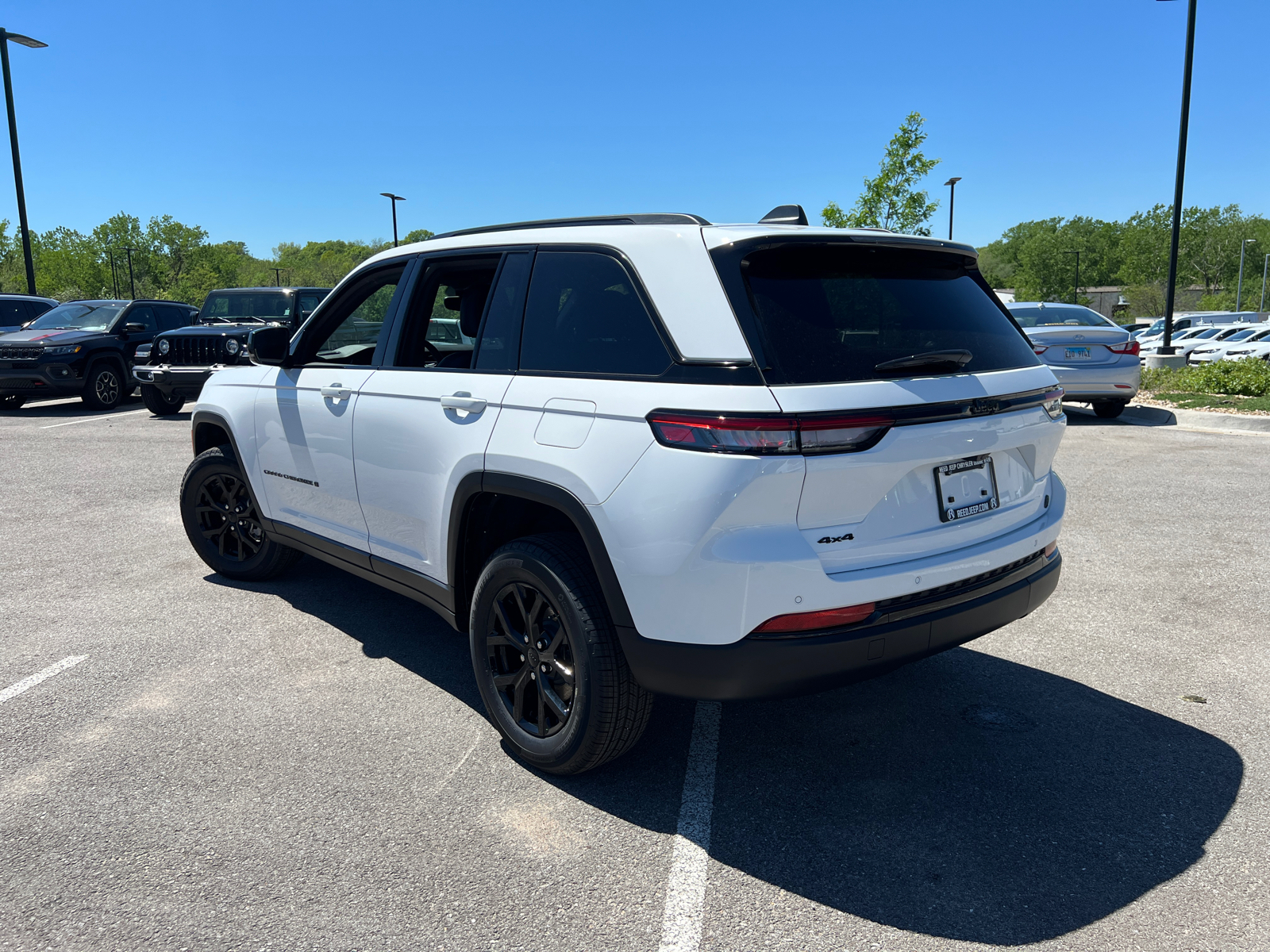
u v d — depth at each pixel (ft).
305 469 13.39
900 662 8.68
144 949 7.16
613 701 9.00
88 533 20.22
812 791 9.59
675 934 7.35
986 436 8.99
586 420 8.85
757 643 8.07
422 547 11.28
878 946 7.20
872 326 8.70
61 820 8.96
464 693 12.01
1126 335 36.70
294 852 8.45
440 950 7.16
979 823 8.95
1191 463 27.71
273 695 11.89
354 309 13.62
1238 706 11.53
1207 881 7.97
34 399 51.62
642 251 9.03
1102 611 15.08
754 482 7.71
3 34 62.34
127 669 12.71
